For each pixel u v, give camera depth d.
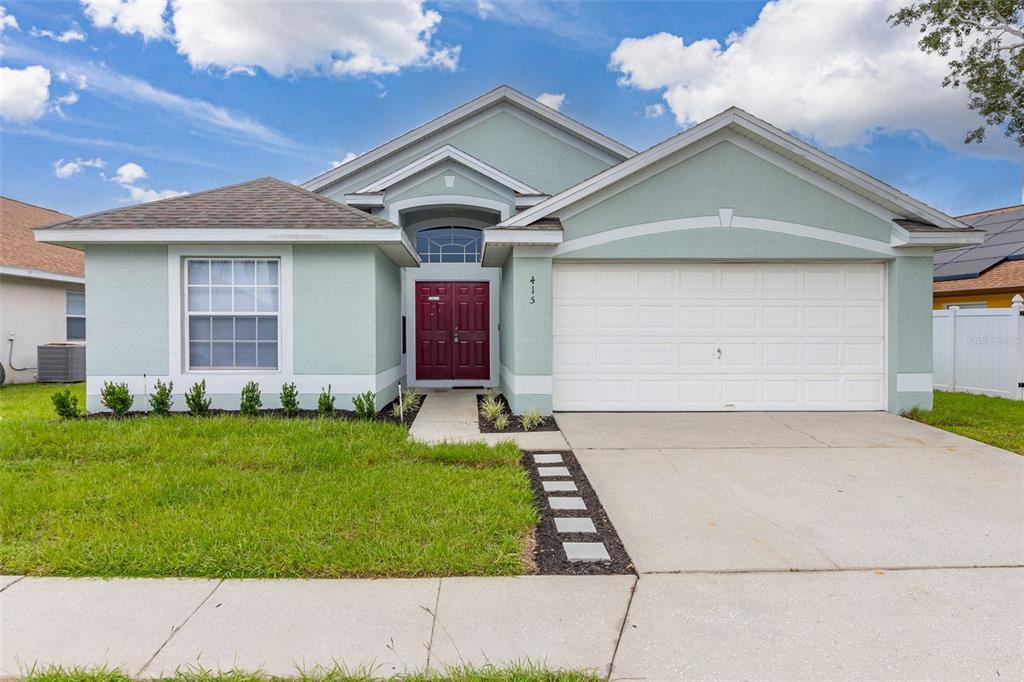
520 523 4.09
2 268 11.70
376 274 8.20
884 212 8.52
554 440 6.94
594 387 8.73
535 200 10.73
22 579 3.31
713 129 8.15
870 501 4.80
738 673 2.50
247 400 7.64
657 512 4.54
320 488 4.69
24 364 12.56
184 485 4.75
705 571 3.50
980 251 15.09
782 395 8.79
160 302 7.97
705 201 8.45
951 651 2.68
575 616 2.96
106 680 2.40
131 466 5.34
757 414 8.54
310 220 7.84
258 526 3.93
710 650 2.67
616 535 4.06
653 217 8.43
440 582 3.31
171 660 2.56
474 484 4.89
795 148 8.20
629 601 3.12
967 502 4.78
